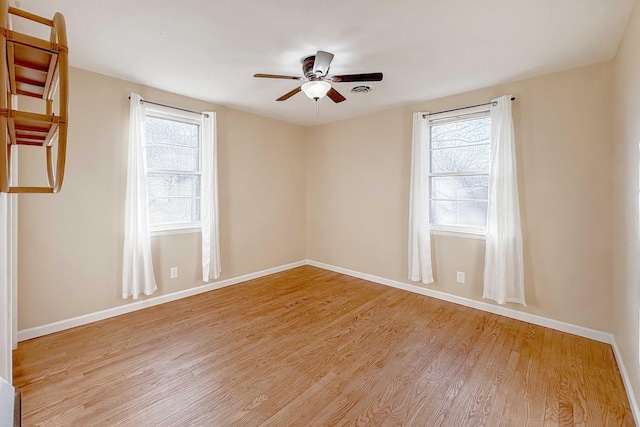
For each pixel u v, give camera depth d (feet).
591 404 5.90
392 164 13.03
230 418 5.49
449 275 11.44
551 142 9.05
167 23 6.66
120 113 9.86
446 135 11.59
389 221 13.23
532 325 9.36
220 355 7.57
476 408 5.81
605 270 8.27
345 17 6.40
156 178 11.14
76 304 9.14
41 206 8.48
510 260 9.57
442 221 11.80
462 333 8.82
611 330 8.19
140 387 6.31
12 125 2.71
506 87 9.91
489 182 9.89
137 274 9.99
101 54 8.13
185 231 11.73
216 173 12.18
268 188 14.78
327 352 7.75
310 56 8.16
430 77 9.44
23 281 8.21
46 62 2.87
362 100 11.80
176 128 11.61
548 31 6.86
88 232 9.32
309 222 16.78
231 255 13.35
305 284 13.43
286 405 5.84
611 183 8.13
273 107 12.93
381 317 9.93
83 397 5.97
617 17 6.29
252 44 7.55
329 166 15.60
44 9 6.11
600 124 8.27
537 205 9.34
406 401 5.98
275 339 8.41
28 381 6.44
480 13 6.22
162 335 8.59
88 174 9.27
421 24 6.63
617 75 7.54
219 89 10.74
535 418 5.55
